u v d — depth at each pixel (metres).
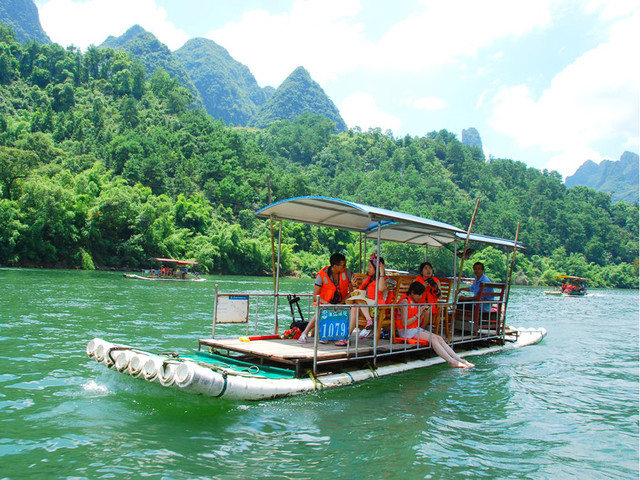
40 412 5.99
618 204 195.62
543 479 4.84
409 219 8.56
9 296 20.67
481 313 11.64
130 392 6.88
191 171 117.69
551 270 120.38
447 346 10.03
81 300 21.06
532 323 22.00
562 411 7.31
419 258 88.12
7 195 60.25
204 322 16.08
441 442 5.63
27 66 153.00
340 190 172.38
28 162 64.38
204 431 5.52
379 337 9.88
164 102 164.00
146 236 67.00
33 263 56.06
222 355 8.25
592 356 12.72
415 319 9.60
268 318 18.53
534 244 150.25
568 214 168.62
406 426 6.06
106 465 4.56
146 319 15.97
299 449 5.16
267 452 5.04
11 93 139.50
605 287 131.62
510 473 4.92
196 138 138.38
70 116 129.75
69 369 8.27
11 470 4.39
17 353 9.38
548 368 10.59
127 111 140.00
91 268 59.31
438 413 6.72
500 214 160.62
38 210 56.50
